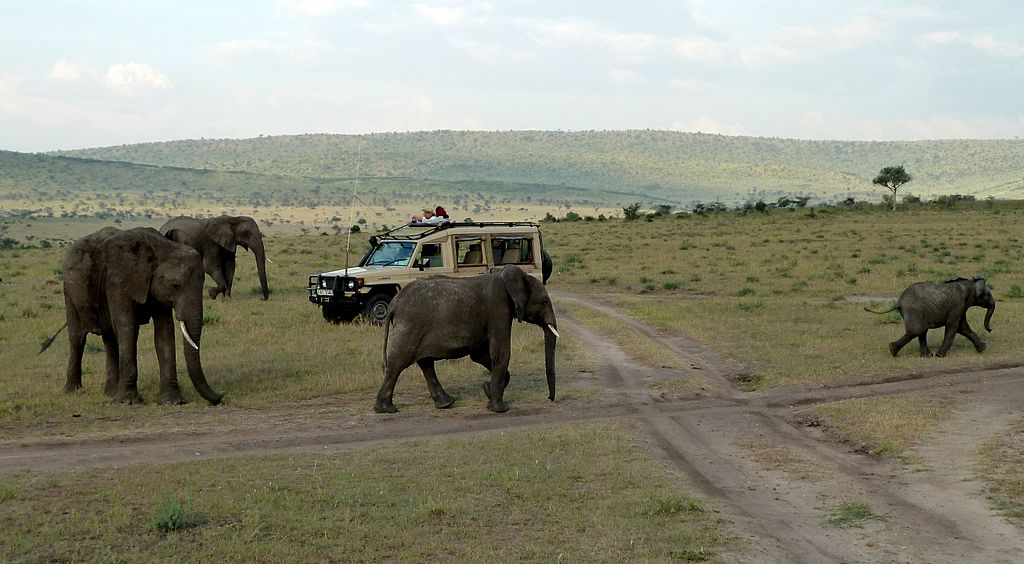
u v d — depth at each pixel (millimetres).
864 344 20172
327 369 17688
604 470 11258
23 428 13352
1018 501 10156
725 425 14000
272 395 15570
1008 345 19891
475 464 11461
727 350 19891
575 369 18156
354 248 52625
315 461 11586
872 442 12859
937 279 33219
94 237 15211
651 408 15023
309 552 8445
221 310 25562
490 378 17000
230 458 11805
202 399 15250
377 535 8914
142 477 10703
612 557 8391
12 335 21891
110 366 15508
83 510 9445
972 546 8922
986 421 13750
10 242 85500
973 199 85125
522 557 8391
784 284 33406
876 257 41375
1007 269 35781
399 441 12797
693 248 48469
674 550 8586
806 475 11414
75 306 15195
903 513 9938
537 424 14008
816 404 15320
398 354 14578
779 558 8547
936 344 20172
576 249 49812
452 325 14562
